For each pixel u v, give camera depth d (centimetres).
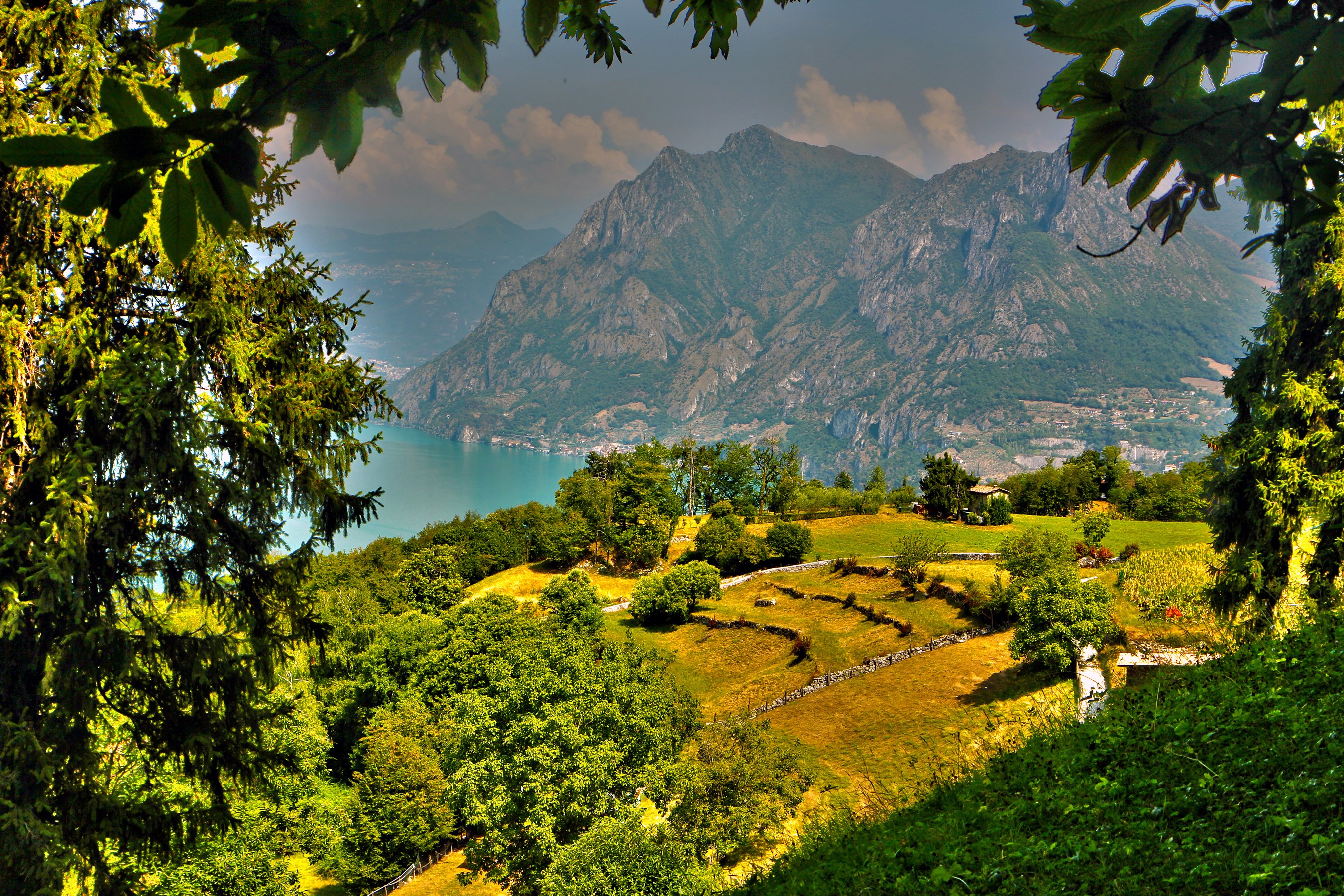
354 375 1160
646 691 3173
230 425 1033
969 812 979
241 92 131
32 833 877
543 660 3297
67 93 861
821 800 2805
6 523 912
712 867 2419
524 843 2773
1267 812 683
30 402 941
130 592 1030
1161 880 645
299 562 1143
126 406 933
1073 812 845
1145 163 149
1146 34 129
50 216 895
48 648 961
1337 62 128
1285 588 2089
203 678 1066
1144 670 2986
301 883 3172
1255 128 138
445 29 133
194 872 2070
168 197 135
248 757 1150
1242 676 1128
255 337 1098
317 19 128
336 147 140
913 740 3200
